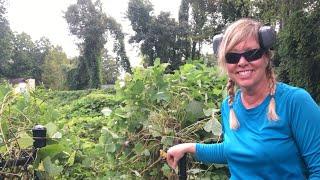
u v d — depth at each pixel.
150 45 54.84
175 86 3.72
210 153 2.28
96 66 56.59
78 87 57.53
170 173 3.26
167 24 54.41
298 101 1.84
